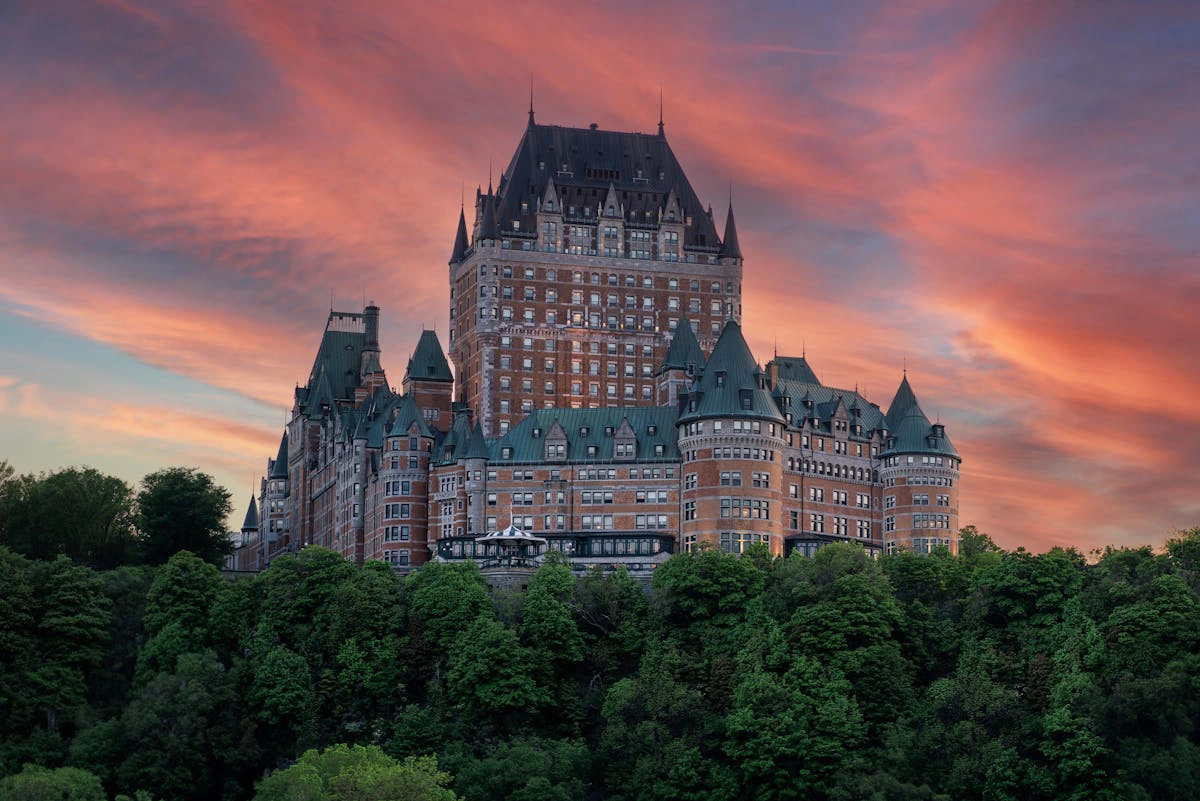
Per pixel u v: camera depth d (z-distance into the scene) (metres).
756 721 194.75
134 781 194.62
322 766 175.62
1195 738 193.38
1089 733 189.00
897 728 198.88
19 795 169.75
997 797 188.88
